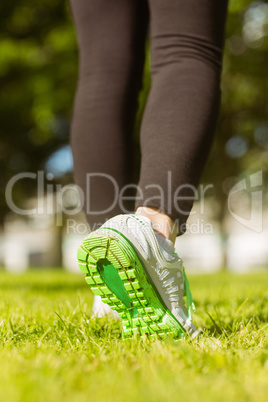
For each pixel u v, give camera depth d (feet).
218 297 16.10
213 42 8.70
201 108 8.23
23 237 140.36
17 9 54.49
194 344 7.12
